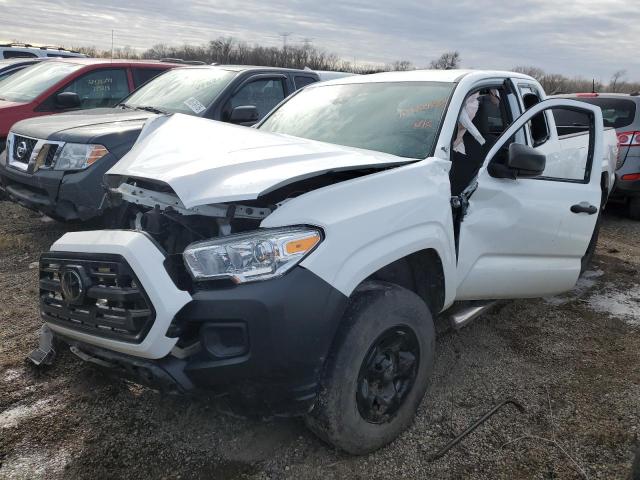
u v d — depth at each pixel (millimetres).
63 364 3350
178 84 6676
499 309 4625
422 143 3227
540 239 3605
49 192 5078
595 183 3980
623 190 8148
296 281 2219
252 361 2168
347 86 4109
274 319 2158
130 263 2236
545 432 2938
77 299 2393
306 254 2273
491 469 2637
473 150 3803
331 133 3633
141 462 2580
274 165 2553
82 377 3232
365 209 2506
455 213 3135
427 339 2812
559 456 2744
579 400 3260
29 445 2654
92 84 7336
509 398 3254
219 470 2551
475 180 3205
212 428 2844
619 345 4043
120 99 7555
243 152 2723
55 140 5137
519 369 3621
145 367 2258
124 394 3092
